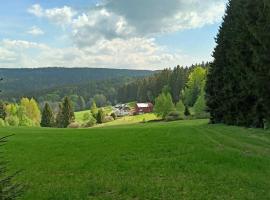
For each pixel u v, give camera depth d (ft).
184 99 441.27
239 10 157.17
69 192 50.52
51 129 180.75
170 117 357.00
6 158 79.10
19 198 42.93
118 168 65.92
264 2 123.24
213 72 183.42
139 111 575.79
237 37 148.87
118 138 111.86
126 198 48.14
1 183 26.45
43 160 77.20
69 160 76.02
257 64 127.54
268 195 47.60
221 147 85.81
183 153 78.38
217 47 181.47
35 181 58.13
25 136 129.49
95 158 76.89
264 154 75.92
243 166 63.82
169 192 49.80
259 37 123.85
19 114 467.93
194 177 57.52
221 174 58.49
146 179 57.00
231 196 47.52
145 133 123.75
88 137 120.88
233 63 154.40
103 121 501.56
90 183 54.90
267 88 125.49
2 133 144.36
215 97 184.24
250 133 116.67
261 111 138.92
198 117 327.47
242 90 149.07
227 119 169.99
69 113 504.02
